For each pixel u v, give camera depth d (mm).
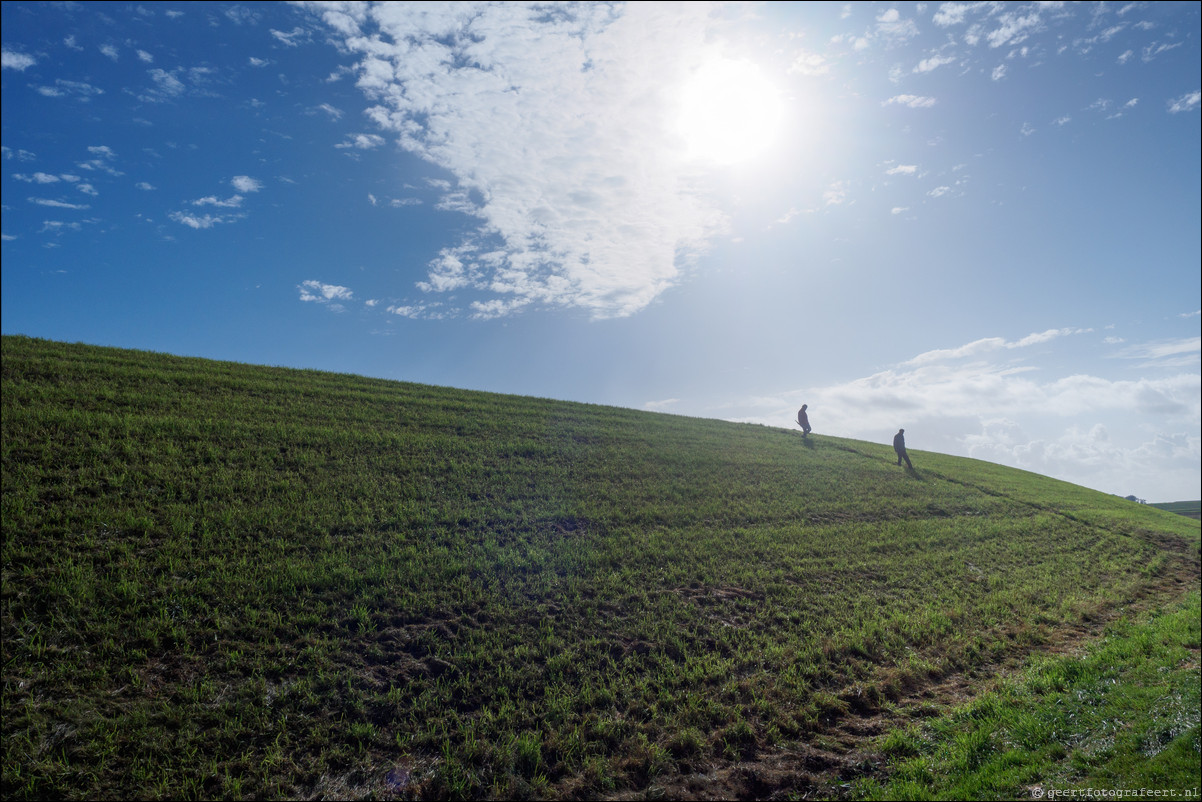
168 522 14383
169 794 7855
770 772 9711
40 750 8094
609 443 30719
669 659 12750
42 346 26938
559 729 10289
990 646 15297
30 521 13023
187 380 26266
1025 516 30391
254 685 9875
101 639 10242
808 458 35281
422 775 8875
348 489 18703
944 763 9711
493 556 16266
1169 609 19500
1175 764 9062
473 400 34938
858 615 16219
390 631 12062
